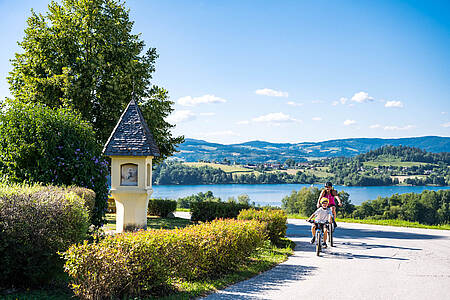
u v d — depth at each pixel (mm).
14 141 9508
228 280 6781
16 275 5473
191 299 5594
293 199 74625
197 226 7723
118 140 10258
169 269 5938
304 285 6574
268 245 10766
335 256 9977
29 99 17719
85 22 18984
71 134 10344
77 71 18234
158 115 20266
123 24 20609
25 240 5434
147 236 5891
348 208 70688
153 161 21484
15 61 19141
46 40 18344
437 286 6613
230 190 108188
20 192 6266
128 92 19109
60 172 9914
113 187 10133
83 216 6262
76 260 5152
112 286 5242
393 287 6500
